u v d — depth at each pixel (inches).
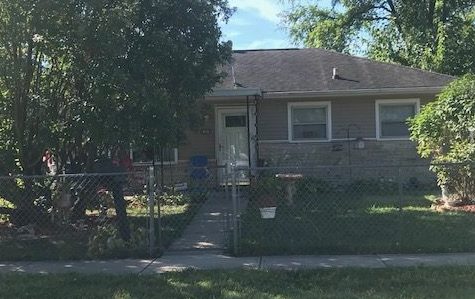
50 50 375.9
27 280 279.1
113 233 347.3
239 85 681.0
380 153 683.4
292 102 689.6
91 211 460.1
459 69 1026.7
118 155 470.0
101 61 364.8
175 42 389.4
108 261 322.7
